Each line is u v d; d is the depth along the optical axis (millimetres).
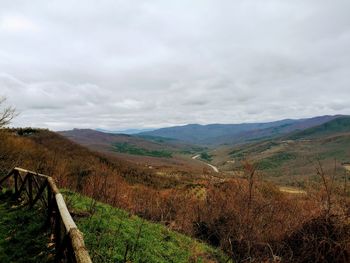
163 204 16953
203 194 17172
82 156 54094
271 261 10469
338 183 10664
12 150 21781
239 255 10852
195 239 13516
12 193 13531
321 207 11195
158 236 12188
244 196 13141
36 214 10641
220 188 15203
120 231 10633
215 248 13016
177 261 10508
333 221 10656
